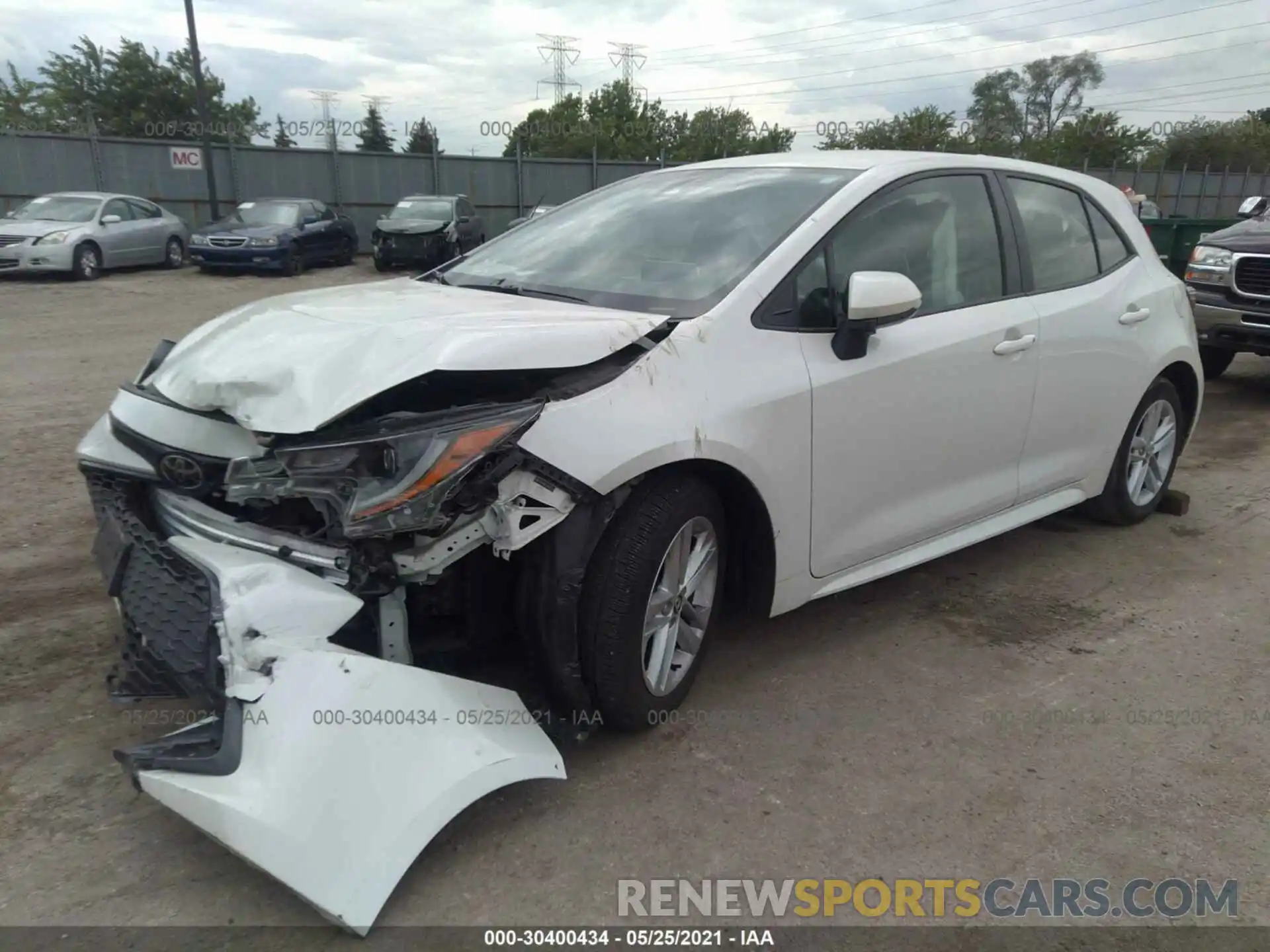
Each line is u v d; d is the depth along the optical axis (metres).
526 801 2.74
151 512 2.91
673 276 3.31
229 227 18.91
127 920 2.27
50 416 6.91
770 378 3.08
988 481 4.02
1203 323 8.36
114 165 22.33
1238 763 3.04
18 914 2.27
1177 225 14.52
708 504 3.00
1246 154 52.22
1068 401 4.29
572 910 2.35
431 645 2.81
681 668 3.15
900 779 2.91
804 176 3.73
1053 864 2.57
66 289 15.49
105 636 3.61
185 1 21.98
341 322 2.88
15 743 2.93
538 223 4.20
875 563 3.64
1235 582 4.45
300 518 2.85
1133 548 4.86
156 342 10.43
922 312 3.64
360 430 2.45
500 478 2.48
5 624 3.68
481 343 2.56
